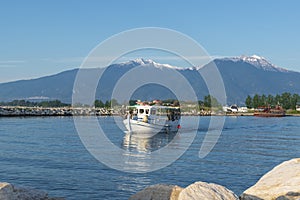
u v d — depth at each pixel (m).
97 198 23.30
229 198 15.79
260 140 61.81
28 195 17.41
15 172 30.06
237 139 63.28
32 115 129.38
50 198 18.00
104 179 28.28
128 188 25.86
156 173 31.09
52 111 140.25
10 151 42.00
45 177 28.47
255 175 31.00
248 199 16.91
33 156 38.50
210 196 15.56
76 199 23.02
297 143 57.31
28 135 61.53
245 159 40.00
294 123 115.00
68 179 27.94
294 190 16.47
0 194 16.73
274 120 135.38
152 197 17.75
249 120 134.00
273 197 16.50
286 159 40.47
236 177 30.16
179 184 27.59
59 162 35.00
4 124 88.19
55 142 51.91
